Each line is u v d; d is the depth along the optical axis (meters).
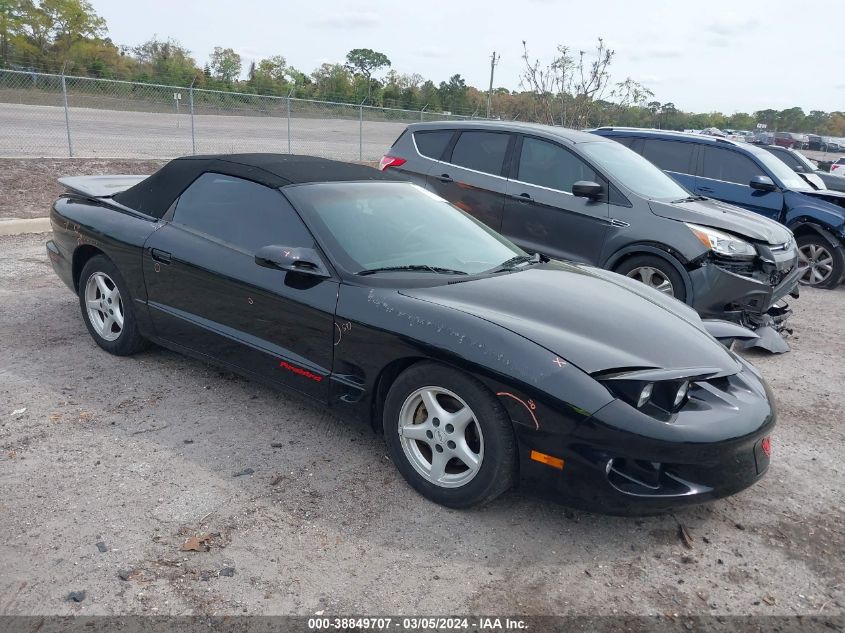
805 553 3.12
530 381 2.89
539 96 18.95
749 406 3.15
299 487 3.34
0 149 15.27
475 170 7.34
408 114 25.17
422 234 4.05
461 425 3.12
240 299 3.85
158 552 2.79
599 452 2.83
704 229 6.05
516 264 4.10
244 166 4.19
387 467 3.58
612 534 3.15
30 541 2.80
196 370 4.64
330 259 3.59
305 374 3.64
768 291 6.00
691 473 2.94
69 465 3.38
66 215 4.88
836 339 6.80
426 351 3.12
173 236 4.21
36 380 4.31
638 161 7.20
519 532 3.11
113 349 4.73
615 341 3.17
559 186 6.82
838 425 4.62
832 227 9.00
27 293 6.06
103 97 20.28
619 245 6.40
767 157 9.67
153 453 3.56
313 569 2.76
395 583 2.71
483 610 2.61
